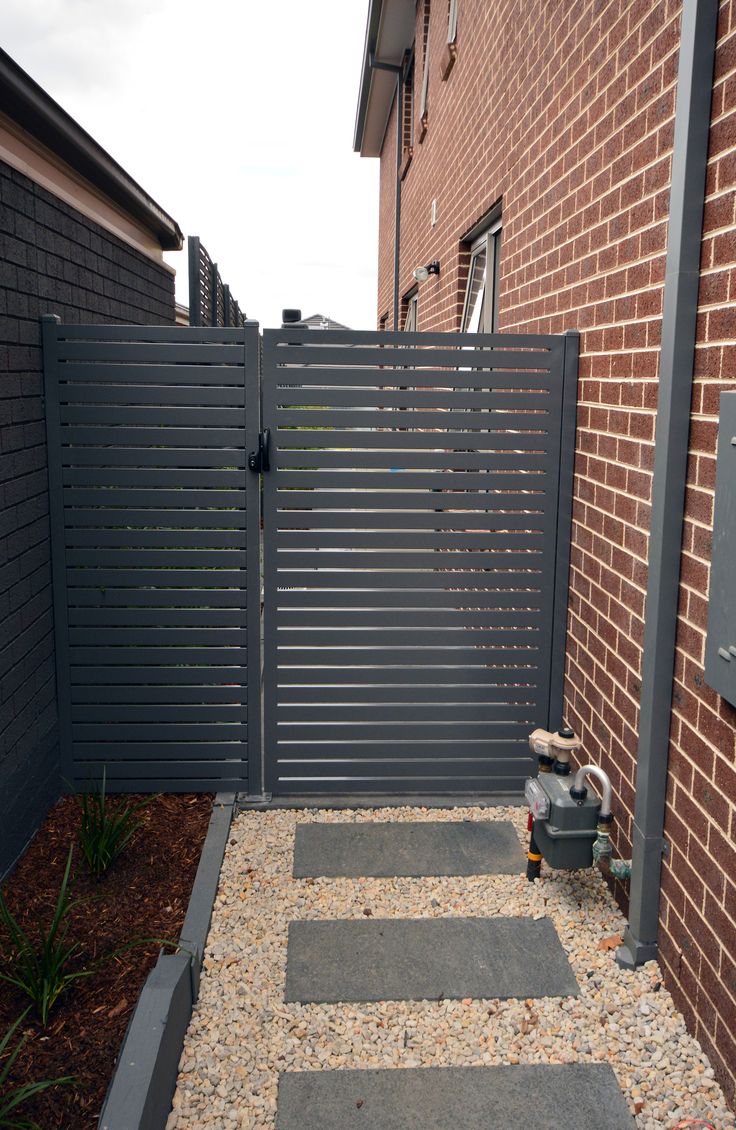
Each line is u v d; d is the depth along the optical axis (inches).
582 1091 94.2
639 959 114.4
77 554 155.9
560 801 125.0
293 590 159.5
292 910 126.6
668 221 102.0
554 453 155.8
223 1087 94.2
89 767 161.6
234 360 152.4
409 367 164.9
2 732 125.4
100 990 101.8
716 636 90.5
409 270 460.4
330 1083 95.1
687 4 94.9
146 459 154.2
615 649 129.7
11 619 131.9
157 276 275.0
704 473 97.3
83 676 158.9
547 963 115.4
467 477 156.9
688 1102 92.1
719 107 92.7
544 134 168.1
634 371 119.8
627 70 121.2
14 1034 93.7
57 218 159.9
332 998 108.1
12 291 134.5
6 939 110.3
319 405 153.8
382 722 162.9
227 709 161.2
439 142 339.0
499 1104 92.4
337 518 156.5
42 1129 81.1
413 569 164.6
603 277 133.9
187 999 103.4
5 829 126.6
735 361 89.6
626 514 123.9
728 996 91.2
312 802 160.6
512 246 198.1
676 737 106.1
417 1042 101.7
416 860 140.8
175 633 158.6
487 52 229.8
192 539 156.9
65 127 179.8
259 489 156.3
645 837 111.3
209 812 155.9
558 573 159.2
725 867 91.7
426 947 118.4
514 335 151.9
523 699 163.2
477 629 161.0
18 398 137.4
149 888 127.3
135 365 151.6
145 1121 79.7
